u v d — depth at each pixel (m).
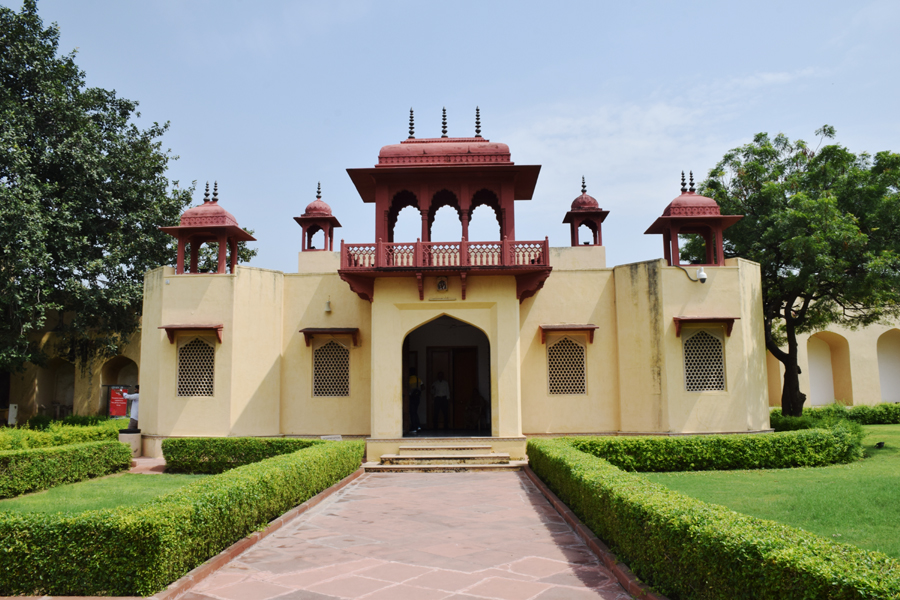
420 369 14.65
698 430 11.41
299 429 12.58
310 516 6.79
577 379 12.47
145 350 12.84
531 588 4.28
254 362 12.27
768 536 3.34
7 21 15.21
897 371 20.47
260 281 12.55
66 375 19.66
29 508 7.08
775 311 13.66
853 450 9.93
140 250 17.06
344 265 11.36
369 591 4.25
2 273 14.21
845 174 12.44
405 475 9.97
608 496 5.09
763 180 13.17
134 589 4.17
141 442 12.43
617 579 4.46
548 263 11.21
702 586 3.54
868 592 2.55
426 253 11.38
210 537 4.91
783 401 13.70
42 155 15.09
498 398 11.23
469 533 5.89
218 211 12.29
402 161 11.70
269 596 4.18
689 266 11.87
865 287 11.38
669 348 11.59
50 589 4.23
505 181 11.72
